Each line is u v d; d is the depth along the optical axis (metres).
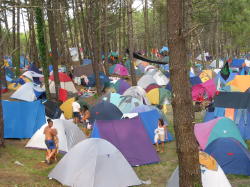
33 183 9.36
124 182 9.44
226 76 22.17
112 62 39.94
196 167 5.93
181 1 5.73
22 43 70.88
